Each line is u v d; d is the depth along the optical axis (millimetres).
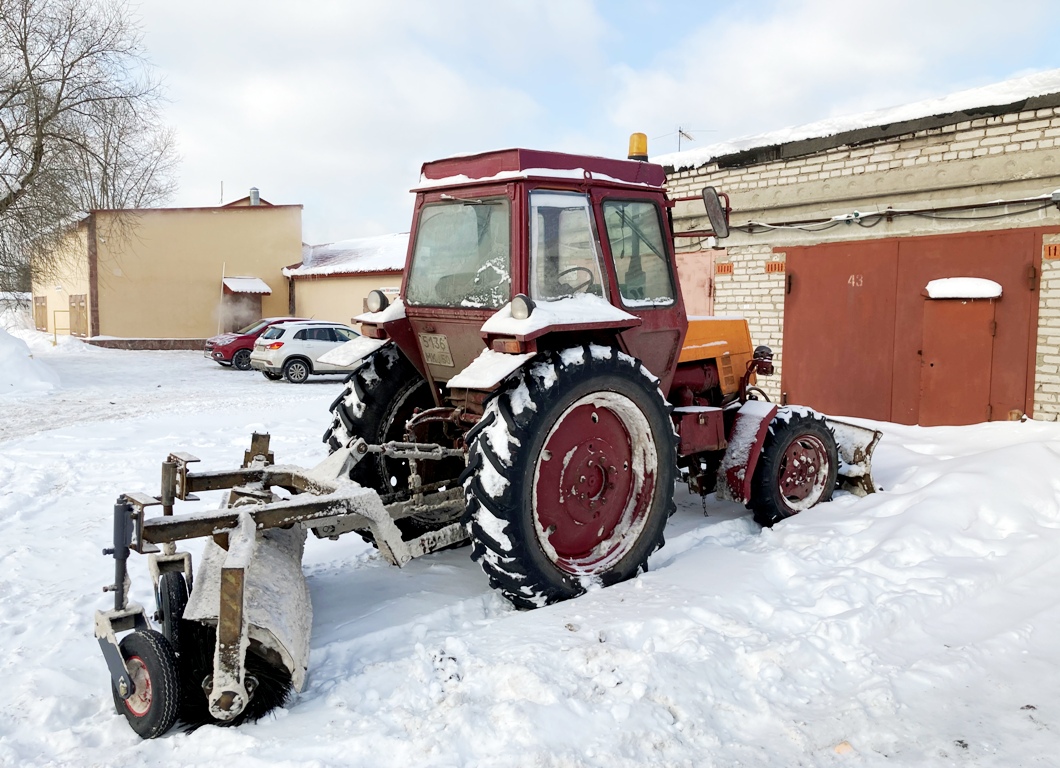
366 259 26156
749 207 9281
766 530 4656
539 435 3506
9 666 3256
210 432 9305
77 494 6340
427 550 3699
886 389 8117
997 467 4867
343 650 3271
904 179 7812
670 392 4953
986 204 7227
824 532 4461
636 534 4000
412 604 3779
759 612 3506
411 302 4312
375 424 4387
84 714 2893
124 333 25953
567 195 3875
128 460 7637
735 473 4754
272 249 27531
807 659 3070
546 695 2744
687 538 4633
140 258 25938
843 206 8352
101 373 17719
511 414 3469
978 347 7402
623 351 4180
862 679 2975
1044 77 7121
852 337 8375
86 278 26125
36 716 2807
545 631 3262
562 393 3564
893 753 2520
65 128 17625
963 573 3729
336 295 25703
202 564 3064
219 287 26938
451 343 4164
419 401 4555
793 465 5070
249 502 3408
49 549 4859
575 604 3574
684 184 10062
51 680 3094
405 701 2814
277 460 7582
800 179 8727
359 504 3367
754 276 9312
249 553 2742
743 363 5434
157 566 3158
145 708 2678
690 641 3104
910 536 4164
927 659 3051
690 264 10070
